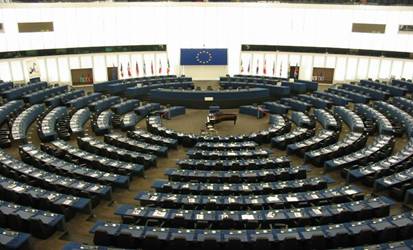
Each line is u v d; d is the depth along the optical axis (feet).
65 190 52.75
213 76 140.77
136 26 129.59
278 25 131.64
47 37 121.29
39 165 60.90
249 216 45.01
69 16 122.21
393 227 41.52
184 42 134.51
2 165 58.23
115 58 135.03
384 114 93.15
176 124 96.17
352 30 127.85
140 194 51.47
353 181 61.11
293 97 111.55
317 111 96.94
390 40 124.88
